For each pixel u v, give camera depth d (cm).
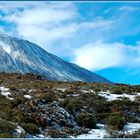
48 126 3981
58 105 4466
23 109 4134
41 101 4441
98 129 4162
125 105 4828
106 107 4734
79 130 4025
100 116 4484
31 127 3769
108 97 5175
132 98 5231
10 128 3594
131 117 4562
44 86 5544
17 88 5234
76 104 4556
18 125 3769
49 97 4544
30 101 4322
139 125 4375
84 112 4456
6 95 4725
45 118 4053
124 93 5519
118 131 4084
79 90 5344
